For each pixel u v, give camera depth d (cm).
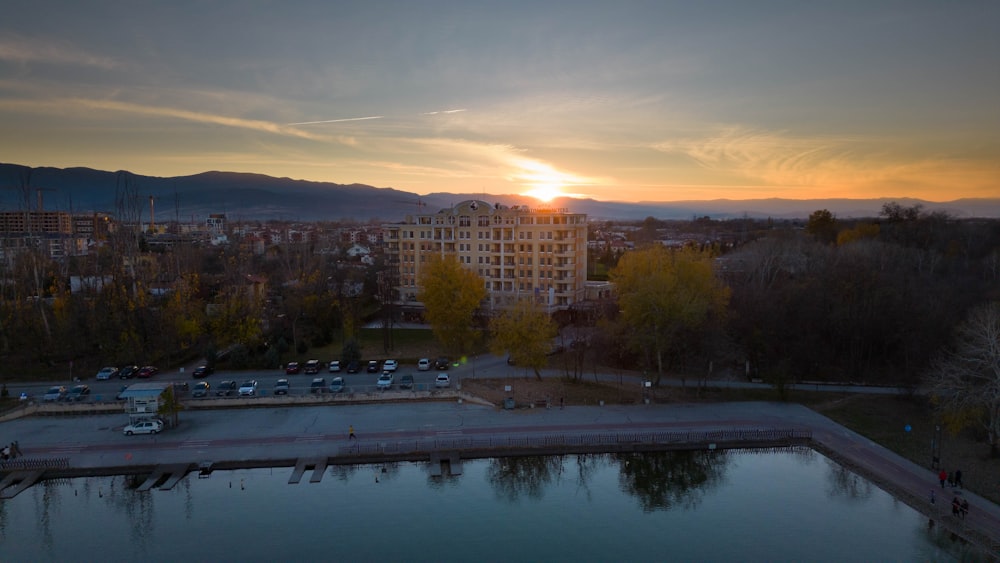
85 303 12250
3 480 7106
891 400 9575
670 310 9575
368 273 17588
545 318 10506
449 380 10294
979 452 7475
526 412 9056
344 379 10494
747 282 14200
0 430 8444
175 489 6962
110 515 6506
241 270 15412
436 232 15662
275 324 12900
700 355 10531
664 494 7119
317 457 7550
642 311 9788
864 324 10981
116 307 11756
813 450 7975
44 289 14712
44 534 6181
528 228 14875
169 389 8450
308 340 12400
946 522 5906
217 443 7962
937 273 14825
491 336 13025
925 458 7388
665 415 8938
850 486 7088
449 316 11425
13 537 6134
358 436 8169
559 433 8206
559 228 14588
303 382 10238
